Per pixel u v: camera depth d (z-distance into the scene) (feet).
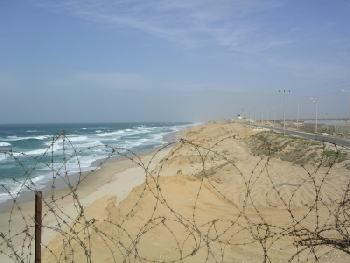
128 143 203.51
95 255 27.12
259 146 128.67
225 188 51.31
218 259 28.02
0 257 30.63
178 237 31.22
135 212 35.76
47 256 27.58
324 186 50.85
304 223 34.81
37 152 143.74
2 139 242.99
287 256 28.02
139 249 28.78
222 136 122.83
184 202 40.27
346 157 75.46
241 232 32.91
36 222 19.26
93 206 41.39
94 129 452.35
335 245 24.72
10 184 73.10
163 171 72.54
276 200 45.34
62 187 72.59
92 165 102.27
